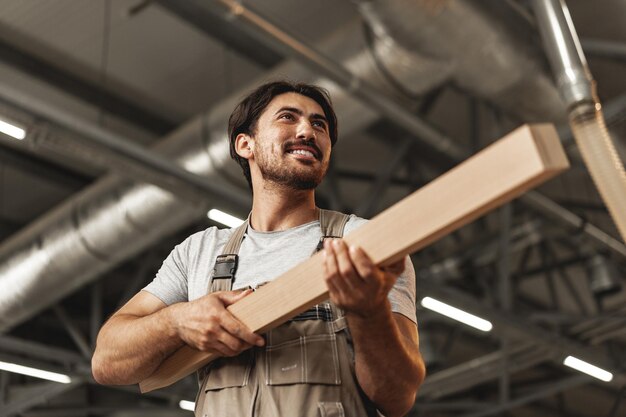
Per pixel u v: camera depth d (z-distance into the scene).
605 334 8.08
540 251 8.79
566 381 9.41
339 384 1.45
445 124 7.05
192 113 6.98
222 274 1.63
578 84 3.80
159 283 1.73
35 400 8.35
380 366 1.41
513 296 8.09
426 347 8.73
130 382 1.64
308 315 1.51
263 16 4.25
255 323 1.44
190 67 6.48
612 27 5.83
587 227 6.83
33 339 9.14
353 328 1.37
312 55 4.45
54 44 6.20
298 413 1.42
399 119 5.05
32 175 7.48
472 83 4.66
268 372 1.46
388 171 6.13
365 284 1.28
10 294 6.47
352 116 5.11
